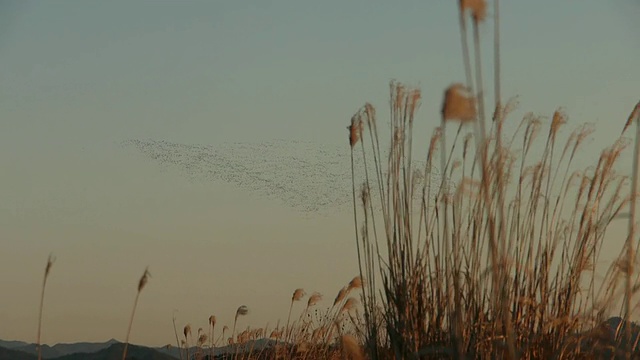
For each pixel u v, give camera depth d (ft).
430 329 28.19
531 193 30.22
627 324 24.63
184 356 54.03
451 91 19.48
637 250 29.86
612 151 30.50
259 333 53.93
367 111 31.35
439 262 28.53
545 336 28.84
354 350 23.58
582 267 29.84
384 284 29.58
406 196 29.71
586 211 30.35
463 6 19.56
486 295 27.07
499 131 22.94
